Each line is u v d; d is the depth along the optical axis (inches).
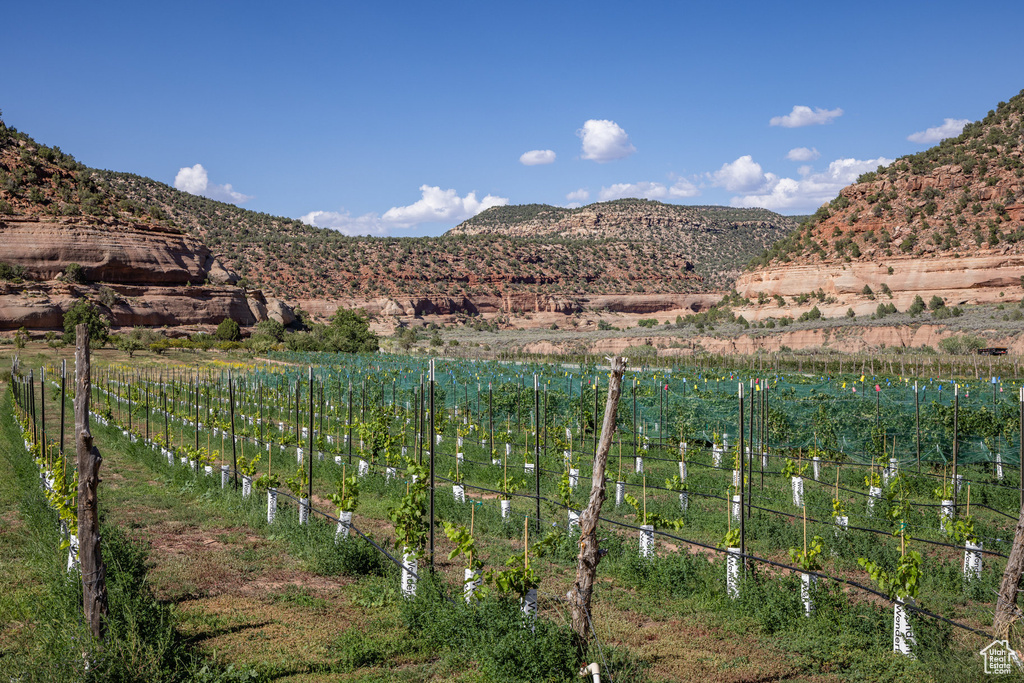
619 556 494.0
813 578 396.8
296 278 7460.6
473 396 1409.9
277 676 312.7
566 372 1994.3
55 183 5221.5
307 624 375.6
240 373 2305.6
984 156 5398.6
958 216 4950.8
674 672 324.8
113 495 701.9
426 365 2417.6
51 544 451.2
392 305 7239.2
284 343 4042.8
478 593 362.9
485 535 564.4
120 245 4623.5
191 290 4771.2
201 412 1493.6
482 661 318.3
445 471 816.9
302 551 504.4
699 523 599.8
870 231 5364.2
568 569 479.2
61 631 309.6
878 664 335.0
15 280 4116.6
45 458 677.3
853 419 973.2
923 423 934.4
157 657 300.4
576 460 842.2
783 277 5388.8
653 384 1389.0
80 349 314.2
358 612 395.9
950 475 819.4
